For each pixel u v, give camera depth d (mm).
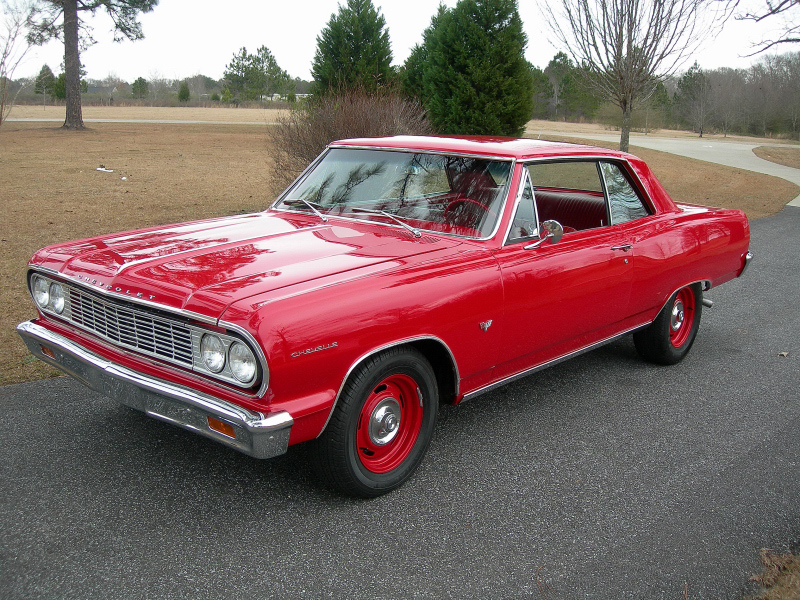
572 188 4402
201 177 16812
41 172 16672
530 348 3848
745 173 23281
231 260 3143
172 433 3781
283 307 2654
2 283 6602
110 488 3201
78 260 3318
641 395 4664
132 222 10398
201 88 98812
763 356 5551
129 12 32625
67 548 2736
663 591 2650
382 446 3236
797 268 8930
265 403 2662
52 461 3422
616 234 4336
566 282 3889
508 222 3648
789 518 3205
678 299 5141
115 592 2496
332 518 3045
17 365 4637
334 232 3676
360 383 2945
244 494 3207
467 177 3805
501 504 3227
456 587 2617
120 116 47875
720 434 4094
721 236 5230
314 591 2557
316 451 3006
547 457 3723
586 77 12352
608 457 3750
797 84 59500
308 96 12930
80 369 3209
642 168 4816
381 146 4191
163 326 2879
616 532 3035
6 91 26734
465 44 22453
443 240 3600
